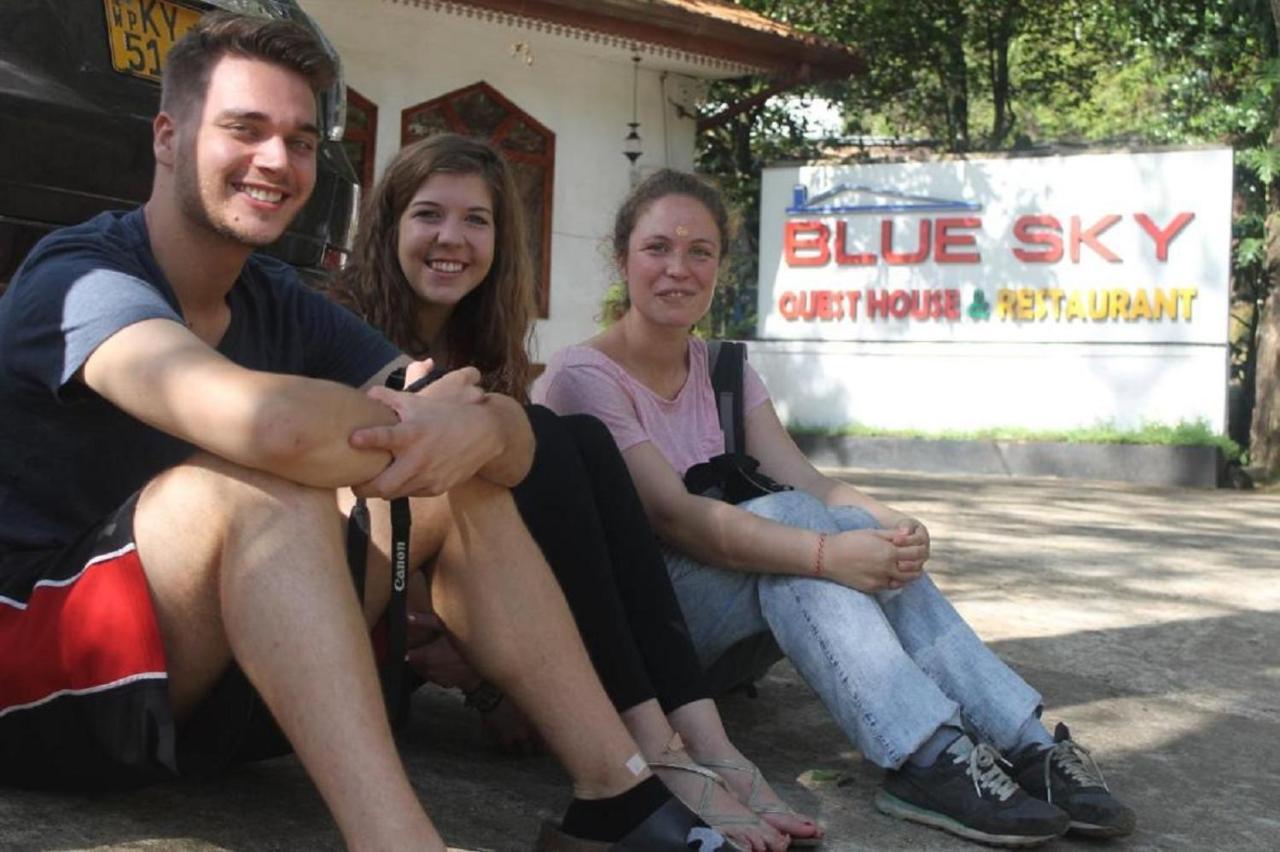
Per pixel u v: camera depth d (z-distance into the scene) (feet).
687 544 10.12
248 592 6.79
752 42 46.83
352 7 42.09
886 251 45.37
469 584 7.98
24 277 7.59
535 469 8.80
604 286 48.08
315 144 7.93
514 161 46.16
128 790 8.44
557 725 8.01
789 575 9.81
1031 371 43.96
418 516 7.94
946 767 9.38
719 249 11.11
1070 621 17.54
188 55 7.72
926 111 66.08
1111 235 43.11
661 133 49.52
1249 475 42.63
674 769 8.68
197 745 7.67
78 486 7.72
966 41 63.05
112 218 8.03
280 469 6.89
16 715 7.42
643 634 9.12
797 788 10.33
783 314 46.60
